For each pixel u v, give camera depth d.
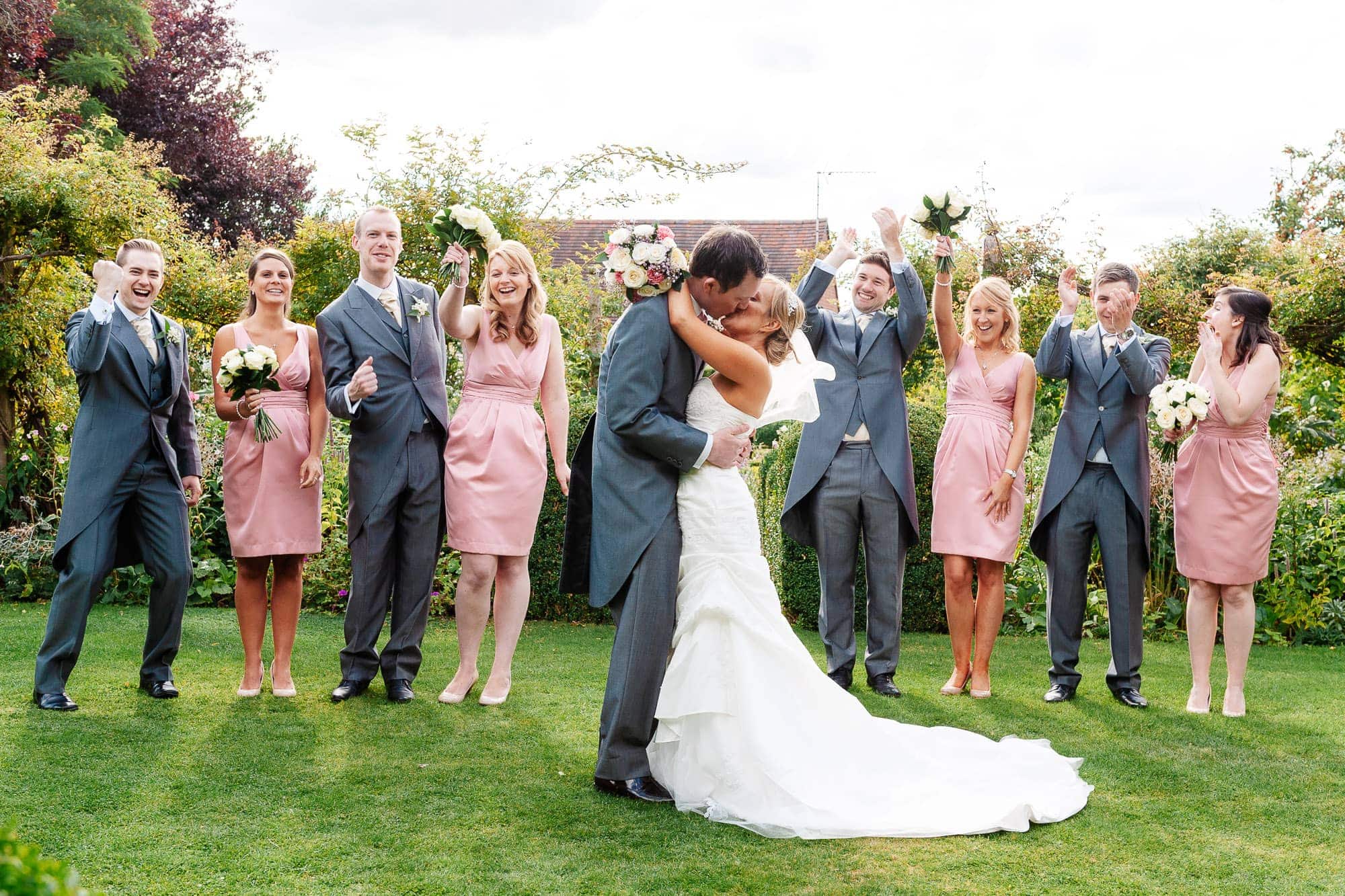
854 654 5.04
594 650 5.77
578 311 8.89
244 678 4.50
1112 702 4.85
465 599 4.52
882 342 5.11
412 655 4.58
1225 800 3.43
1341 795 3.49
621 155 8.39
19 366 7.36
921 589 6.61
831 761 3.31
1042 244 13.31
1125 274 4.97
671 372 3.37
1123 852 2.92
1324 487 7.45
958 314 11.40
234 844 2.83
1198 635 4.72
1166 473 6.79
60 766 3.43
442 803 3.22
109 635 5.71
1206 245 18.59
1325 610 6.75
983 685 4.93
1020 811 3.10
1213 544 4.62
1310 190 21.94
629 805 3.25
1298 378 9.34
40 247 7.46
